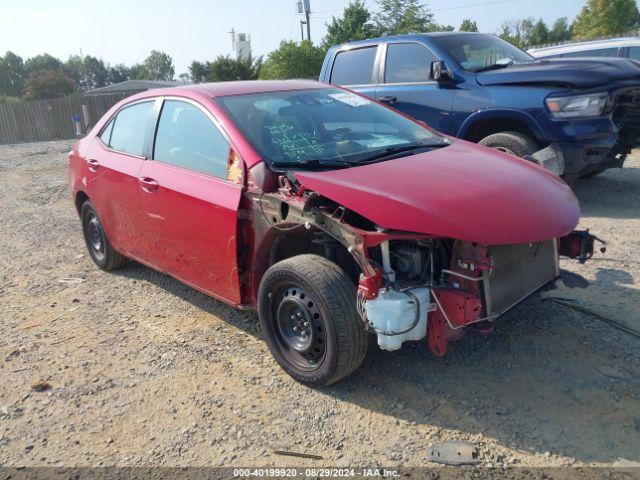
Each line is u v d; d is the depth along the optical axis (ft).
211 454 10.30
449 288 10.83
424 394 11.50
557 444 9.91
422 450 10.01
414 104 24.94
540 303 14.76
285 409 11.38
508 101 22.20
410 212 10.39
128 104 17.78
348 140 14.25
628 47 38.93
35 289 18.54
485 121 23.21
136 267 19.99
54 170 45.93
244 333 14.55
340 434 10.57
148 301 16.99
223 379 12.53
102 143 18.52
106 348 14.24
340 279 11.16
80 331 15.28
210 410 11.50
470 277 10.69
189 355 13.62
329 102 15.65
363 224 11.07
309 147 13.55
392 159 13.10
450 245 11.29
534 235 10.68
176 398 11.96
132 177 16.01
